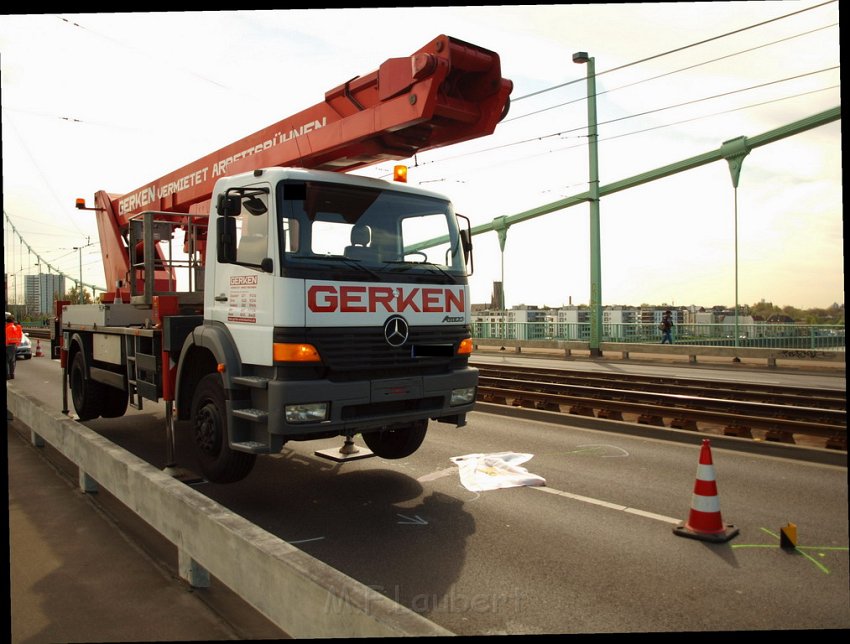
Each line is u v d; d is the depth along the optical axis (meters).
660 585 3.89
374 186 5.81
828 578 3.99
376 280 5.44
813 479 6.25
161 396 6.57
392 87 5.63
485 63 5.66
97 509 5.23
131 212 10.04
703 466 4.73
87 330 8.76
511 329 31.67
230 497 5.79
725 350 21.19
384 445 7.02
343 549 4.51
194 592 3.71
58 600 3.60
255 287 5.30
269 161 7.00
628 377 14.52
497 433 8.66
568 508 5.40
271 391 4.94
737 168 22.84
